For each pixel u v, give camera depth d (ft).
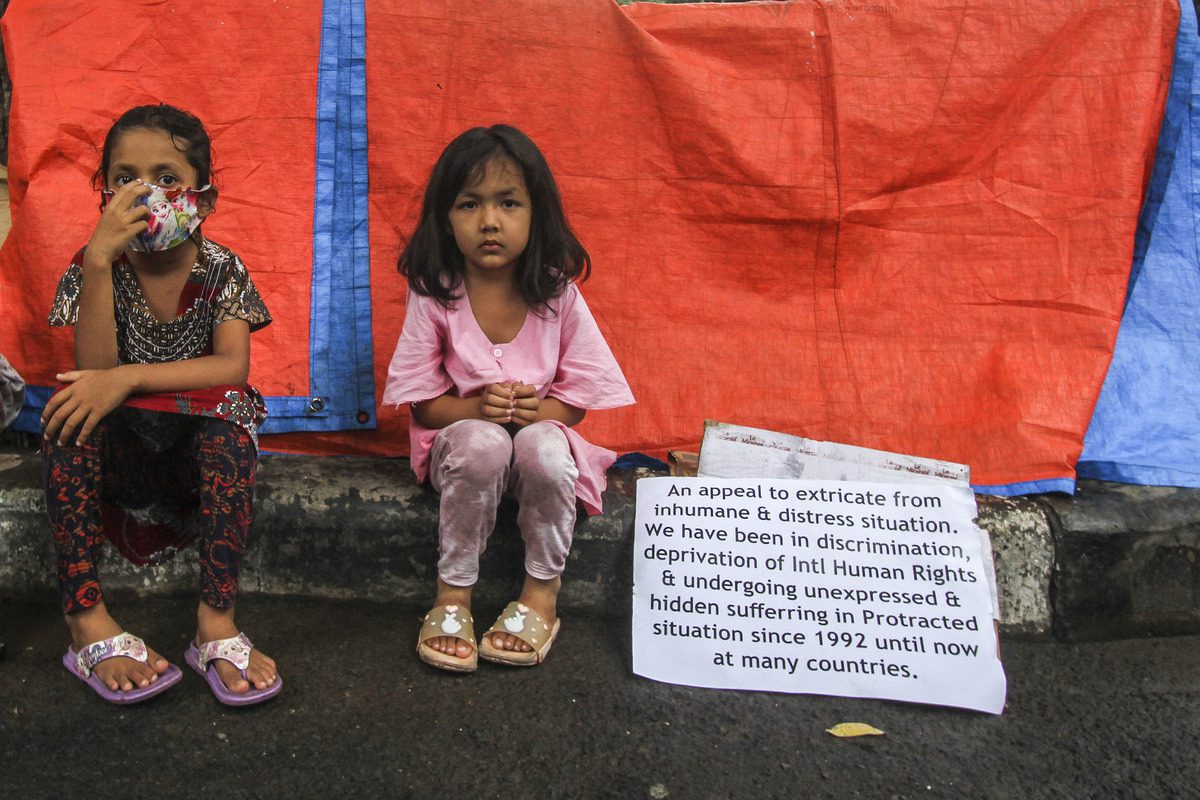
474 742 5.61
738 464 7.04
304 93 7.64
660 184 7.97
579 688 6.21
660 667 6.39
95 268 5.62
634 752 5.59
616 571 7.06
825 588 6.56
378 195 7.74
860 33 7.97
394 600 7.09
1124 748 5.77
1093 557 6.93
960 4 7.94
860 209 7.95
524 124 7.85
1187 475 7.44
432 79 7.73
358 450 7.74
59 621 6.70
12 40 7.59
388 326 7.71
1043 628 6.97
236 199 7.63
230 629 5.92
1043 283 7.90
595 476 6.79
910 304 7.98
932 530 6.67
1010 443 7.48
